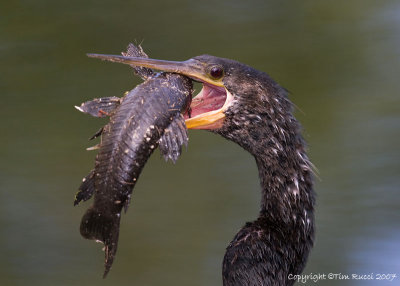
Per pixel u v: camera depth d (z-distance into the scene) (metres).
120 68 14.48
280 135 6.78
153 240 11.42
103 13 15.54
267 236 6.70
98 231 5.57
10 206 12.12
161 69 6.69
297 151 6.84
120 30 15.19
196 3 15.88
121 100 5.88
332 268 10.73
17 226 11.79
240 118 6.82
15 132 13.61
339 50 15.03
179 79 6.16
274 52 14.91
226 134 6.92
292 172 6.80
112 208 5.55
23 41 15.08
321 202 11.93
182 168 12.73
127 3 15.77
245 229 6.80
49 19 15.41
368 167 12.52
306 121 13.66
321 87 14.35
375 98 13.95
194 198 12.16
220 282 10.63
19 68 14.60
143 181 12.55
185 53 14.84
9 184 12.55
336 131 13.32
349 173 12.45
